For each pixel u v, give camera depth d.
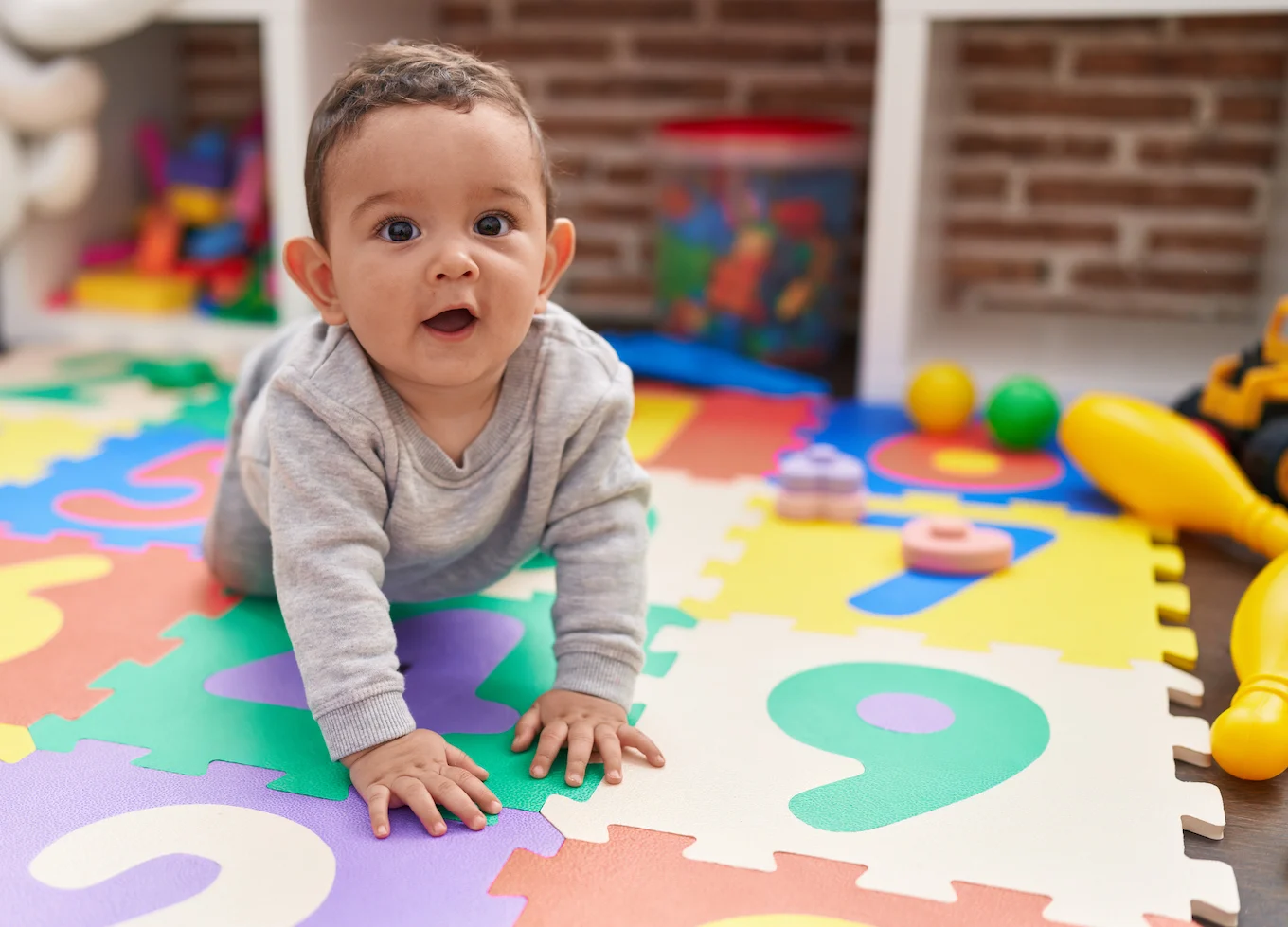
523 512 0.89
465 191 0.77
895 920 0.67
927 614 1.07
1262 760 0.81
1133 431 1.29
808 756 0.83
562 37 2.18
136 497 1.34
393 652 0.81
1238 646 0.95
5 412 1.64
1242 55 1.96
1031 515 1.32
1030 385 1.54
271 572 1.04
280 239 1.83
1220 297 2.06
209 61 2.31
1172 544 1.26
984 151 2.09
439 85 0.78
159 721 0.87
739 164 1.86
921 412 1.60
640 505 0.91
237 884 0.69
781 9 2.09
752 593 1.11
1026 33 2.02
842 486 1.29
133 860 0.71
